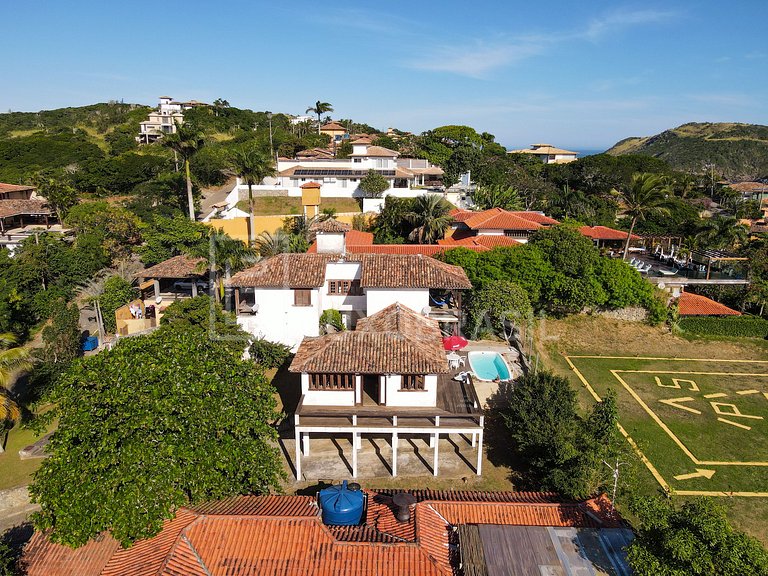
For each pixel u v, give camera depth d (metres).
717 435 34.16
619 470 26.12
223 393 24.11
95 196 89.00
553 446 26.86
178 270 47.66
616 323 49.78
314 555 19.97
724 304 57.25
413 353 28.77
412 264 39.44
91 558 21.67
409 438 32.31
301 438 32.03
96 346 43.69
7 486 28.89
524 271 47.00
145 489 20.59
